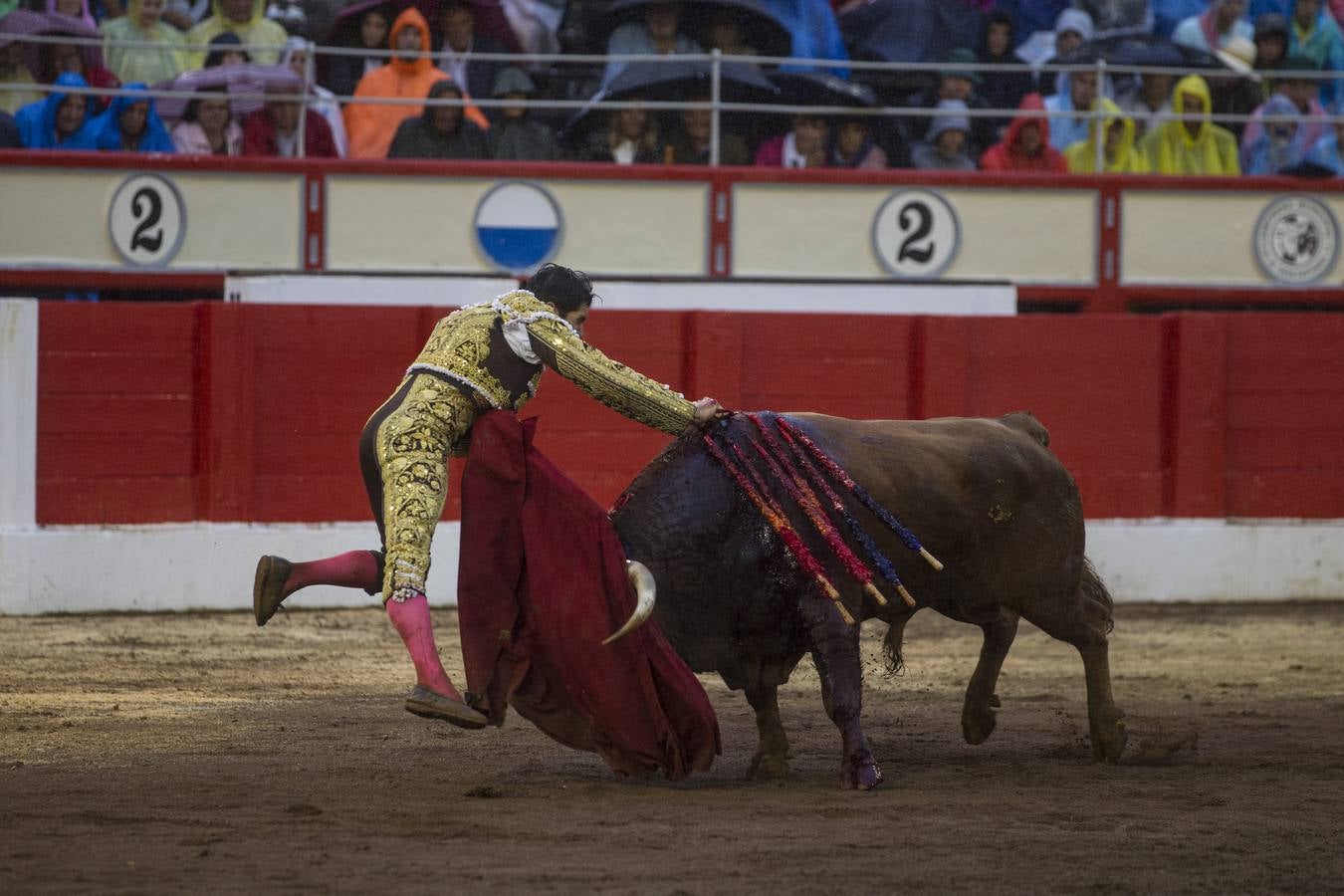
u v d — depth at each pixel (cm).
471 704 1521
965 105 4166
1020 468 1769
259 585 1538
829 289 3875
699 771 1588
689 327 3453
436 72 3975
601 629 1545
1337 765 1806
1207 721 2136
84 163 3734
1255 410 3659
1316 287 4175
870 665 2628
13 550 3159
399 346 3366
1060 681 2492
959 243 4050
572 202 3916
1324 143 4381
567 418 3400
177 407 3284
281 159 3809
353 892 1198
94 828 1401
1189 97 4209
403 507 1514
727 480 1617
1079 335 3581
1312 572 3653
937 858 1328
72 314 3222
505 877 1245
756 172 3959
